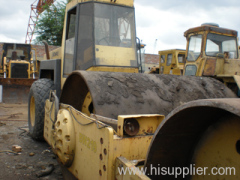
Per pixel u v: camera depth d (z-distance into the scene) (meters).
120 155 1.73
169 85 2.76
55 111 2.88
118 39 3.54
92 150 1.94
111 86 2.46
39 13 24.05
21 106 8.05
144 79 2.72
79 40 3.53
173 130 1.43
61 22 21.41
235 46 7.00
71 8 3.86
